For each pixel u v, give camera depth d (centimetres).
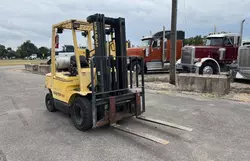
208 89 743
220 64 1159
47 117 514
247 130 396
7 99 740
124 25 432
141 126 428
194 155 305
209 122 444
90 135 392
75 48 421
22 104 659
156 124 437
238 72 948
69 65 512
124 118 450
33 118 506
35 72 1925
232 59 1162
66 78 448
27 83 1171
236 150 318
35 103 672
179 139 362
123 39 434
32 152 328
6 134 404
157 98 687
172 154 310
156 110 542
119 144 350
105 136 386
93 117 379
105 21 407
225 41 1154
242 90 772
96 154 317
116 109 434
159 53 1391
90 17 398
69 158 307
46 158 309
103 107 400
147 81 1038
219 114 498
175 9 866
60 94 480
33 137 387
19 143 362
